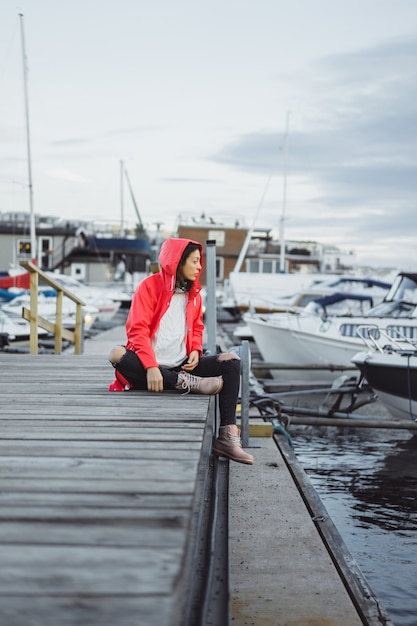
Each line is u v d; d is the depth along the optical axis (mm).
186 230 45156
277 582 3377
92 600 1422
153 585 1486
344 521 5582
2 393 4496
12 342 15133
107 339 17500
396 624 3617
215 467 4727
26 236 42188
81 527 1869
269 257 45688
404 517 5695
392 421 7738
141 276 42750
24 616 1419
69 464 2607
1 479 2381
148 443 2986
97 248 42594
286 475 5383
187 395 4352
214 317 7297
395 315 13539
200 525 3395
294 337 13812
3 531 1833
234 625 2920
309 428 9633
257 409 8688
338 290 23328
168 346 4375
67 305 20250
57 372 5871
